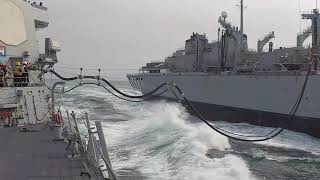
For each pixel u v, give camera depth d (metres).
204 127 33.38
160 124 34.28
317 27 36.38
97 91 108.81
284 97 34.34
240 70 43.22
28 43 16.23
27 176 7.39
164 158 21.44
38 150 9.30
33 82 15.55
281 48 41.09
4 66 14.19
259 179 19.67
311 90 31.06
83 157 8.68
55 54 17.89
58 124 12.58
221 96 44.03
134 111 52.66
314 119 30.94
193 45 59.22
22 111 13.47
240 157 23.86
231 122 42.28
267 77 36.38
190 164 19.94
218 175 18.41
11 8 15.62
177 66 62.38
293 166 22.64
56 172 7.62
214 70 51.81
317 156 25.16
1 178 7.26
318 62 34.03
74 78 13.20
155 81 62.62
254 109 38.53
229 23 50.31
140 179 17.36
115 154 22.91
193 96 50.28
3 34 15.07
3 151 9.19
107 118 43.56
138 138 27.92
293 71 33.69
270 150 26.64
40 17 17.62
